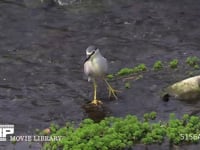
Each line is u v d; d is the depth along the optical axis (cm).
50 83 1809
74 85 1795
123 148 1424
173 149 1428
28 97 1728
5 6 2317
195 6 2323
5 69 1895
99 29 2161
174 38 2094
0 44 2061
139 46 2041
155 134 1457
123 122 1486
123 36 2112
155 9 2302
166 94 1686
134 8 2309
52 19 2231
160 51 2000
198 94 1684
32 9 2300
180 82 1702
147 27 2172
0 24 2191
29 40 2088
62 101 1703
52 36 2114
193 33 2128
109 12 2280
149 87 1756
